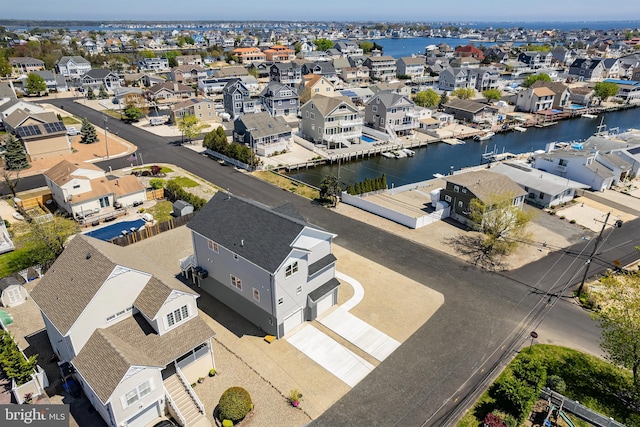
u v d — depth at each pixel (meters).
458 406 25.58
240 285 32.19
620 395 26.73
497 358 29.41
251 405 24.98
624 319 25.62
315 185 64.25
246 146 74.62
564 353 29.97
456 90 118.44
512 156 76.50
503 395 25.31
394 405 25.66
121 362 22.52
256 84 131.25
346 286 37.53
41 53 170.25
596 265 41.25
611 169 60.84
